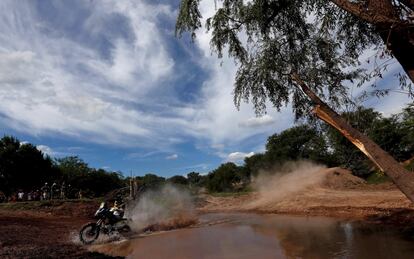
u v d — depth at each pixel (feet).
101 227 46.44
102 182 219.82
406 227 38.60
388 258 26.86
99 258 33.73
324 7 27.81
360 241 33.81
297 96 31.60
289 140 165.78
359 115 27.43
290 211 70.90
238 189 174.81
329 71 30.40
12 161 162.40
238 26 30.73
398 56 20.97
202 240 43.01
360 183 100.12
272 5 29.30
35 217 73.26
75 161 221.66
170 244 41.34
